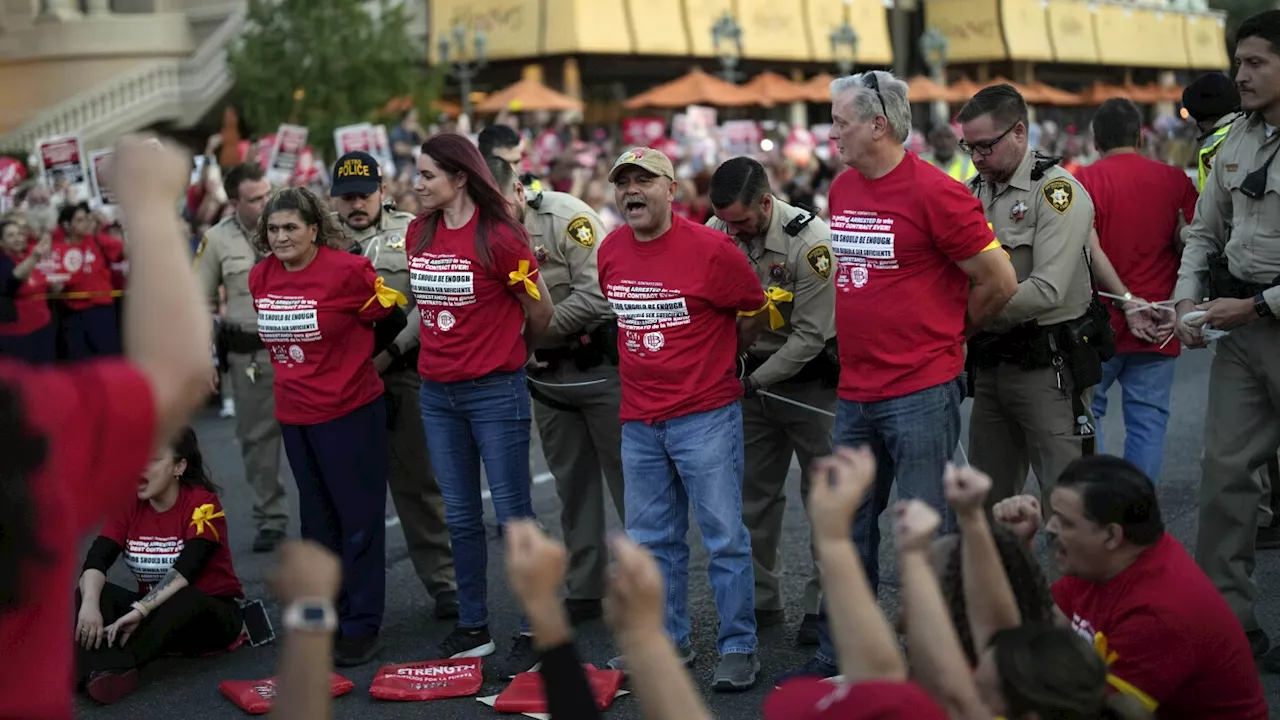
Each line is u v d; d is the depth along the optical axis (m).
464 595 4.97
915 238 4.08
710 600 5.57
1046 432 4.83
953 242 4.05
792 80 29.02
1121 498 3.05
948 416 4.21
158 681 4.89
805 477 5.11
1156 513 3.10
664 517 4.59
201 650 5.11
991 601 2.59
